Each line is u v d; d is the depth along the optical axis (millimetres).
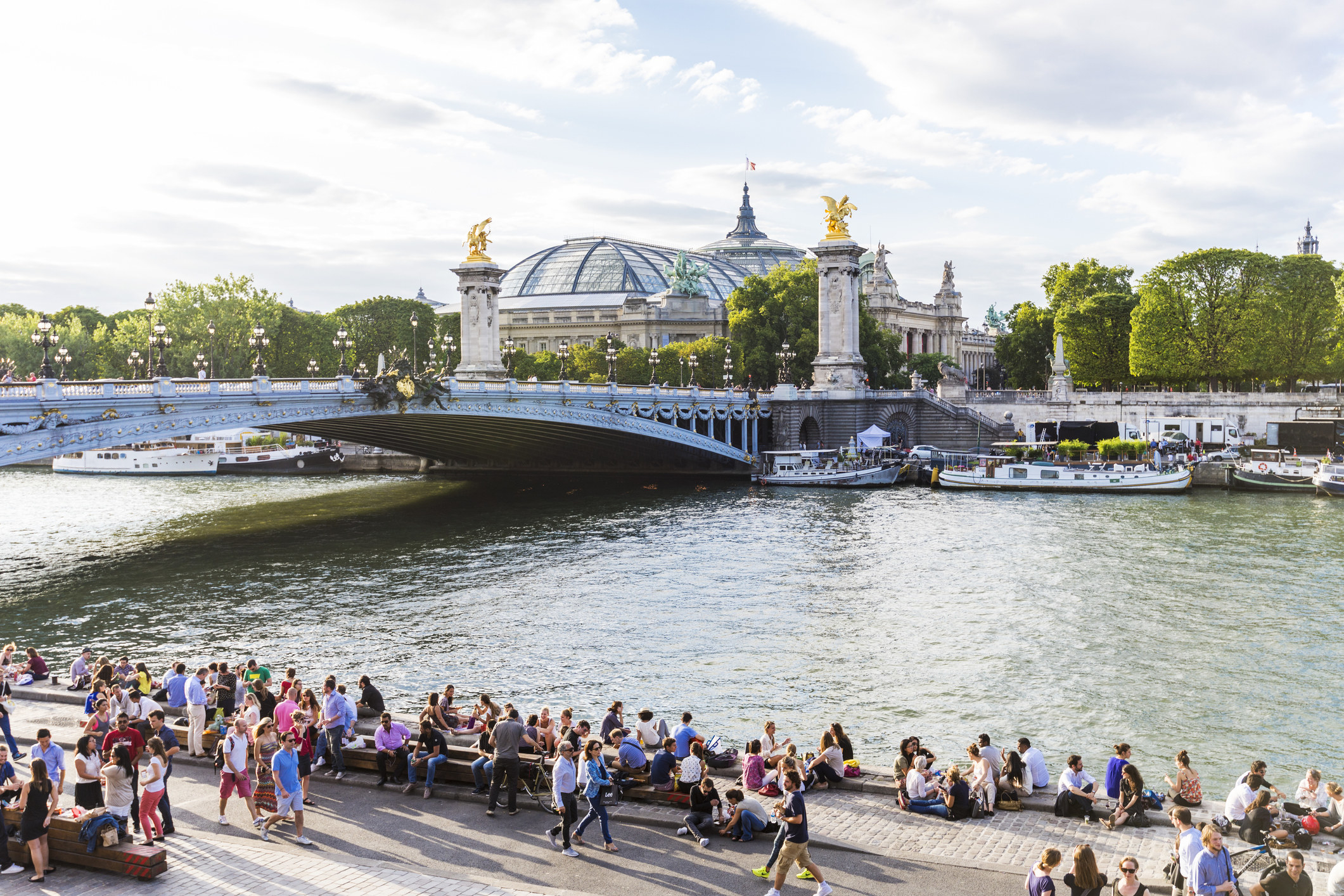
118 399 72438
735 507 110375
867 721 43469
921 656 52500
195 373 166875
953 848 25734
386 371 96562
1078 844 26016
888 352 182250
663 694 46969
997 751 29375
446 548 84500
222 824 26531
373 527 97062
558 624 59219
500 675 49719
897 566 74562
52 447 68562
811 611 61531
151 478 151750
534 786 28812
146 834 24344
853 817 27844
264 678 36656
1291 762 39438
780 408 146375
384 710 33750
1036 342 185625
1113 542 82875
